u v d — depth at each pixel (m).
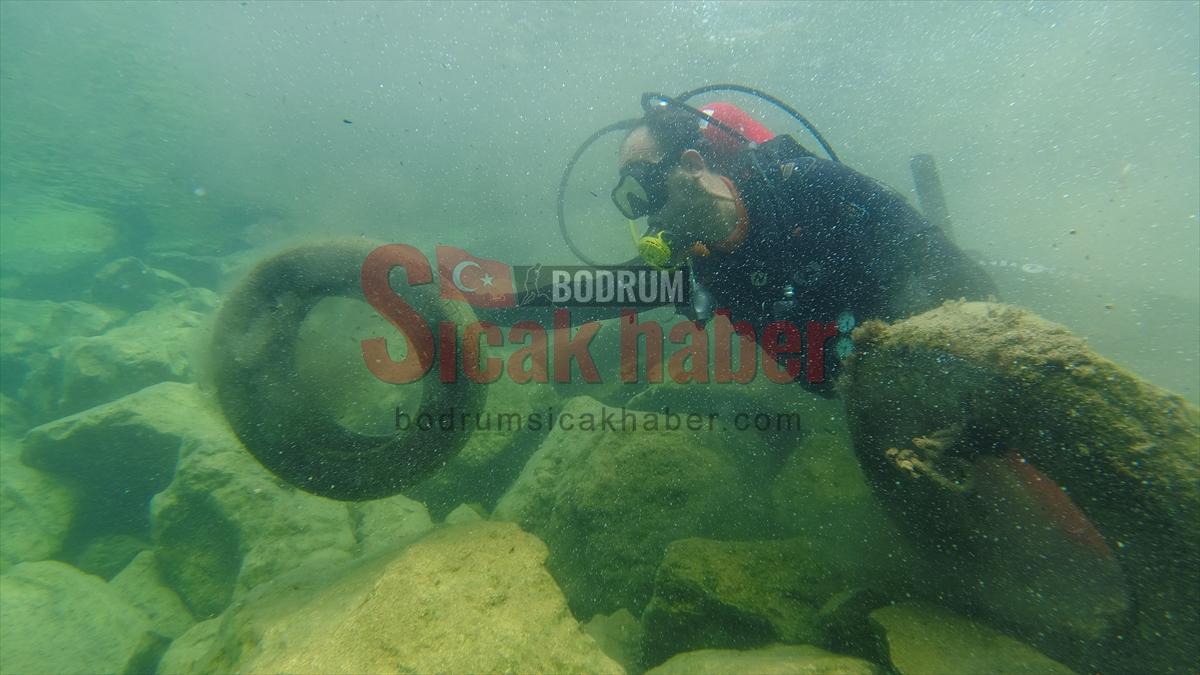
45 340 7.57
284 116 12.12
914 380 1.60
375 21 10.74
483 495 3.47
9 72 10.35
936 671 1.42
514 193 12.22
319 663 1.25
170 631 2.92
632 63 12.14
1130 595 1.36
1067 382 1.36
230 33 10.55
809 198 2.35
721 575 2.02
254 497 3.04
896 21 11.31
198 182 13.25
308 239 2.13
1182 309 3.56
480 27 11.14
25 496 3.78
